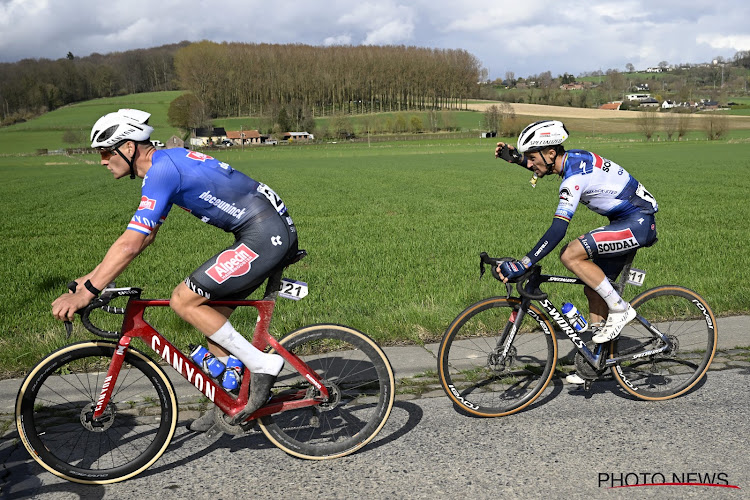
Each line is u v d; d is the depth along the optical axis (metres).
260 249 3.02
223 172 3.01
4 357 4.71
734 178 29.41
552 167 3.81
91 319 5.99
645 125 99.00
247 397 3.24
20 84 173.00
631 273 3.97
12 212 21.14
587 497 2.85
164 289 7.95
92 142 2.98
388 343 5.13
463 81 179.38
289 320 5.75
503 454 3.28
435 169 44.72
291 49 181.00
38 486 3.07
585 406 3.92
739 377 4.29
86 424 3.16
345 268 9.14
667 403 3.93
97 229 16.41
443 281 7.84
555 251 10.05
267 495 2.93
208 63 164.38
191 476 3.14
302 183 33.69
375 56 174.00
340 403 3.72
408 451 3.35
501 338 3.90
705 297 6.10
